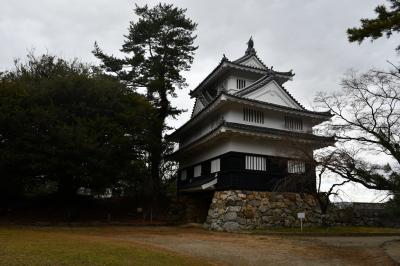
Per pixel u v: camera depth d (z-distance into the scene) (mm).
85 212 27641
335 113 16625
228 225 20922
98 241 12641
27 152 20969
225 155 23641
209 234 19469
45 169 21000
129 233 18719
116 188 27641
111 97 25625
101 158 22469
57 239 12430
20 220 22453
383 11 9508
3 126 20734
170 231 21031
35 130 21453
